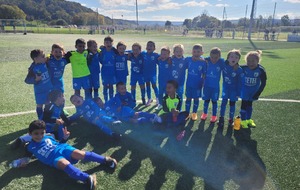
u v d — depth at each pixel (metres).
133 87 6.28
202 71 5.06
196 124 5.02
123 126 4.83
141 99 6.71
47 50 16.06
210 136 4.48
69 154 3.31
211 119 5.12
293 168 3.51
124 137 4.38
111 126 4.72
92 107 4.64
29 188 3.02
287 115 5.46
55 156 3.23
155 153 3.86
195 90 5.16
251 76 4.70
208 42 27.47
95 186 3.03
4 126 4.66
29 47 17.89
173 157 3.76
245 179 3.27
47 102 4.54
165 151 3.93
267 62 12.94
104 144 4.11
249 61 4.62
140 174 3.32
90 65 5.70
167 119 4.75
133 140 4.27
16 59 12.64
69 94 6.94
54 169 3.39
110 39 5.79
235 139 4.37
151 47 5.99
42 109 4.87
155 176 3.28
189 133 4.59
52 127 4.26
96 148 3.97
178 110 4.87
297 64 12.31
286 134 4.56
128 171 3.38
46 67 4.77
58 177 3.23
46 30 50.97
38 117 4.88
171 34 53.38
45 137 3.43
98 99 5.47
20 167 3.41
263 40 34.47
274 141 4.30
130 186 3.07
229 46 22.31
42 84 4.71
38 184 3.10
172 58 5.45
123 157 3.72
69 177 3.23
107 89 6.16
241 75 4.70
